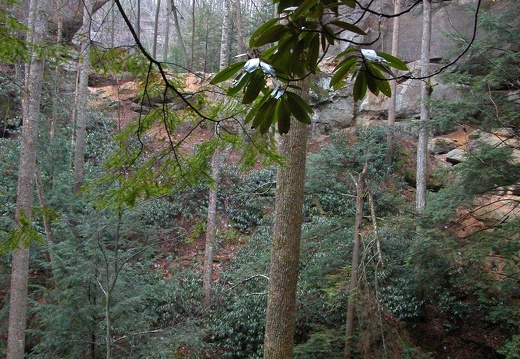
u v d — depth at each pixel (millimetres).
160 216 11992
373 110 15391
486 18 7387
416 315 8859
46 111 12219
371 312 6758
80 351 6562
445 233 7027
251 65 1112
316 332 7539
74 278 6473
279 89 1245
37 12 6500
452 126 7738
